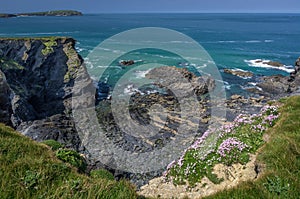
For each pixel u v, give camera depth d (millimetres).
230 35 133625
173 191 11258
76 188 7195
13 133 11539
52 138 27094
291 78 48438
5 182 6969
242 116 15422
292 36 131625
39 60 43125
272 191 7090
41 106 40531
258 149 11219
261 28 178625
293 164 8234
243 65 65500
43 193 6934
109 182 7855
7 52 42469
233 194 7578
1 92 24828
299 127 11469
